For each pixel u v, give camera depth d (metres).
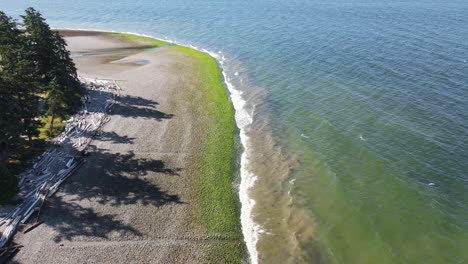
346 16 103.81
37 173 36.12
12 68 40.69
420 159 38.12
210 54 79.69
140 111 51.00
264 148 43.28
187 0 143.25
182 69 69.31
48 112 43.72
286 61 71.06
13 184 33.34
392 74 59.12
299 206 33.69
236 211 33.31
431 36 77.44
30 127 39.53
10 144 36.31
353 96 53.34
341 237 29.94
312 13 111.00
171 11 125.75
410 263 26.88
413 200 32.69
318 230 30.84
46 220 30.88
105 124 46.91
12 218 30.47
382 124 45.22
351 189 34.97
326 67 65.62
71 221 30.94
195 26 104.88
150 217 31.77
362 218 31.31
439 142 40.56
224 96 56.62
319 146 42.59
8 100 36.59
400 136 42.34
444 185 34.34
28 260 27.17
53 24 112.12
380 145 41.12
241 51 79.88
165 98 55.72
